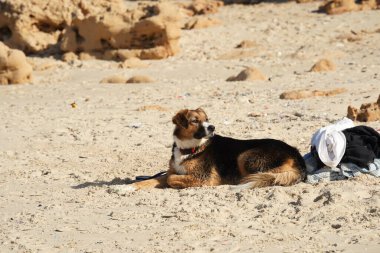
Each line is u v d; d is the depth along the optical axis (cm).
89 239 904
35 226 977
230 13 4078
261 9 4081
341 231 867
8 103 2334
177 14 3198
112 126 1792
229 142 1149
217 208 991
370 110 1622
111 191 1134
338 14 3647
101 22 3206
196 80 2561
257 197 1034
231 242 852
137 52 3158
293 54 2881
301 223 914
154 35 3192
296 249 815
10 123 1919
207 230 902
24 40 3397
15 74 2788
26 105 2252
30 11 3412
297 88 2191
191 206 1012
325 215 930
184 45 3325
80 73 2938
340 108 1814
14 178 1316
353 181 1084
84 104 2191
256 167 1110
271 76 2511
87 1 3450
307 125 1638
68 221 991
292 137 1525
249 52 3028
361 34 3162
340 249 805
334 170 1113
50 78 2875
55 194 1164
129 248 857
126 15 3209
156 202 1055
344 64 2631
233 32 3494
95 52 3256
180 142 1131
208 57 3081
